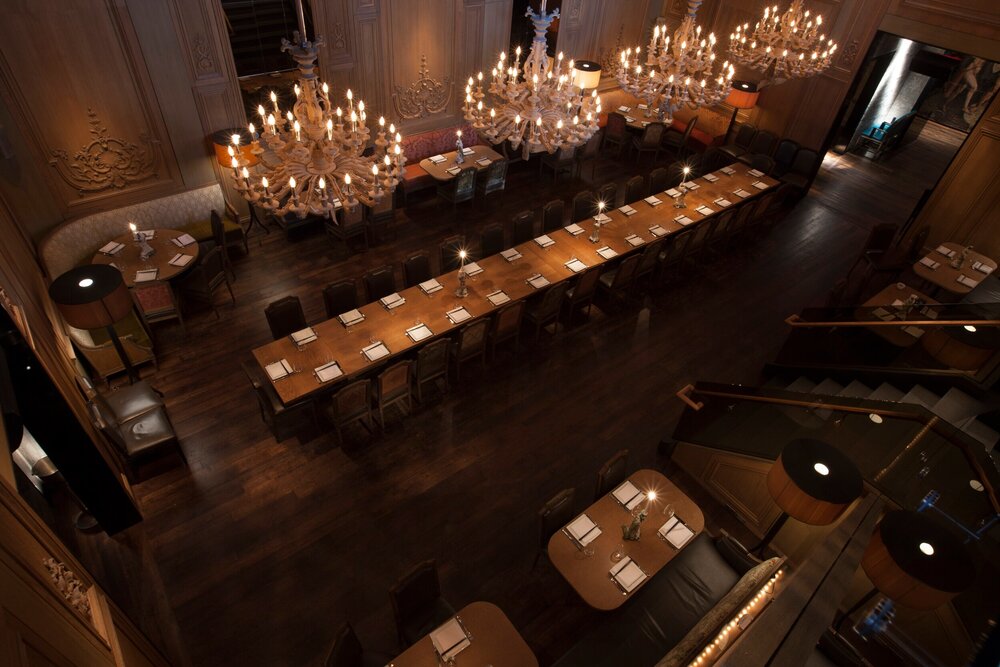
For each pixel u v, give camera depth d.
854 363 6.58
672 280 8.62
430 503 5.61
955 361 5.89
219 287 7.71
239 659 4.50
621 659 4.27
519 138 4.92
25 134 6.37
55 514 5.25
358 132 3.96
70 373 5.17
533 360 7.19
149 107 7.09
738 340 7.68
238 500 5.48
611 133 11.07
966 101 13.35
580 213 8.46
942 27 8.40
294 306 6.36
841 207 10.55
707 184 9.13
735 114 10.95
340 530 5.34
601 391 6.86
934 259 8.16
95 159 6.99
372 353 5.89
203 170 7.90
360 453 5.97
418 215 9.48
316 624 4.72
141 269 6.76
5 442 2.67
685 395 5.69
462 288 6.62
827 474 4.12
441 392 6.66
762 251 9.31
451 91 9.68
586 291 7.46
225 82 7.52
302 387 5.51
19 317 4.08
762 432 5.28
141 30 6.64
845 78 9.77
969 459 4.39
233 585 4.91
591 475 5.97
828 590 1.80
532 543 5.38
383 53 8.59
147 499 5.43
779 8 10.21
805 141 10.69
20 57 6.06
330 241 8.71
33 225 6.48
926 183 11.48
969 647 3.33
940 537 3.45
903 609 3.61
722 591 4.66
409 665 3.89
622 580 4.40
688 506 4.94
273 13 10.28
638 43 11.68
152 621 4.66
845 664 2.93
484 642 4.00
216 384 6.49
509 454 6.09
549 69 4.72
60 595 2.32
